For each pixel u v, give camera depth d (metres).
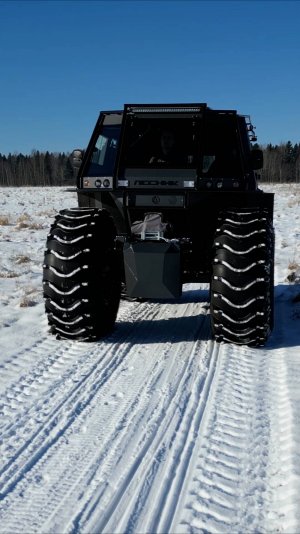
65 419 4.15
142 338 6.19
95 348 5.83
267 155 93.75
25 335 6.33
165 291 5.65
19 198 38.81
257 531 2.80
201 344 5.91
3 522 2.94
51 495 3.18
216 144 6.12
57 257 5.73
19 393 4.66
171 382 4.83
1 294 8.37
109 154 6.41
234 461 3.48
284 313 7.12
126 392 4.63
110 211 6.41
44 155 116.25
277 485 3.20
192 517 2.93
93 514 2.98
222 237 5.57
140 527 2.86
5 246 13.47
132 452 3.63
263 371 5.05
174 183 5.95
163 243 5.63
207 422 4.03
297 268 9.78
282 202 28.11
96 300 5.77
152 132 6.18
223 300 5.49
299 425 3.86
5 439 3.86
